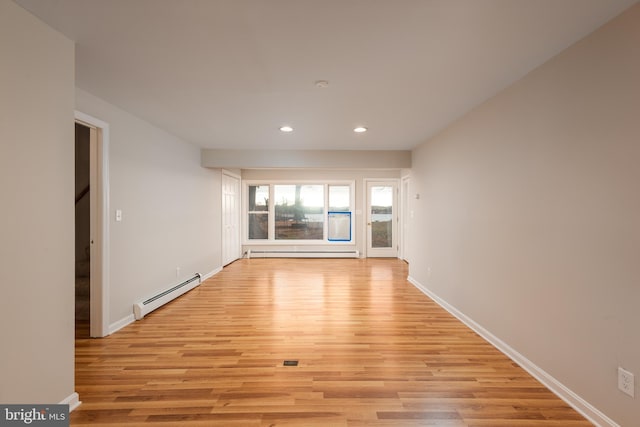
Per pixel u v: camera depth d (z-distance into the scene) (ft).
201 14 5.86
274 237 27.61
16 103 5.62
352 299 15.03
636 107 5.60
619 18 5.85
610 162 6.08
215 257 21.22
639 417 5.58
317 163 18.74
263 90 9.52
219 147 18.29
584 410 6.64
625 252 5.81
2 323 5.40
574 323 6.92
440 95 9.91
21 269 5.71
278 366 8.68
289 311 13.28
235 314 12.89
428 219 15.87
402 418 6.57
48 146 6.24
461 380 7.99
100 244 10.46
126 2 5.50
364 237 27.40
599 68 6.29
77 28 6.33
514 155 8.96
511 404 7.04
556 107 7.41
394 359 9.09
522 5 5.55
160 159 14.19
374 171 27.22
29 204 5.86
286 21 6.08
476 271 11.08
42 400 6.11
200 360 9.02
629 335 5.75
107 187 10.61
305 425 6.36
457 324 11.83
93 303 10.53
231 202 25.05
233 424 6.39
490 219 10.21
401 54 7.35
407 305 14.12
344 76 8.54
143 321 12.07
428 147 15.94
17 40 5.61
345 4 5.56
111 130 10.84
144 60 7.68
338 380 7.99
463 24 6.16
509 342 9.23
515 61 7.70
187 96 10.05
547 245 7.71
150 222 13.38
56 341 6.42
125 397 7.25
